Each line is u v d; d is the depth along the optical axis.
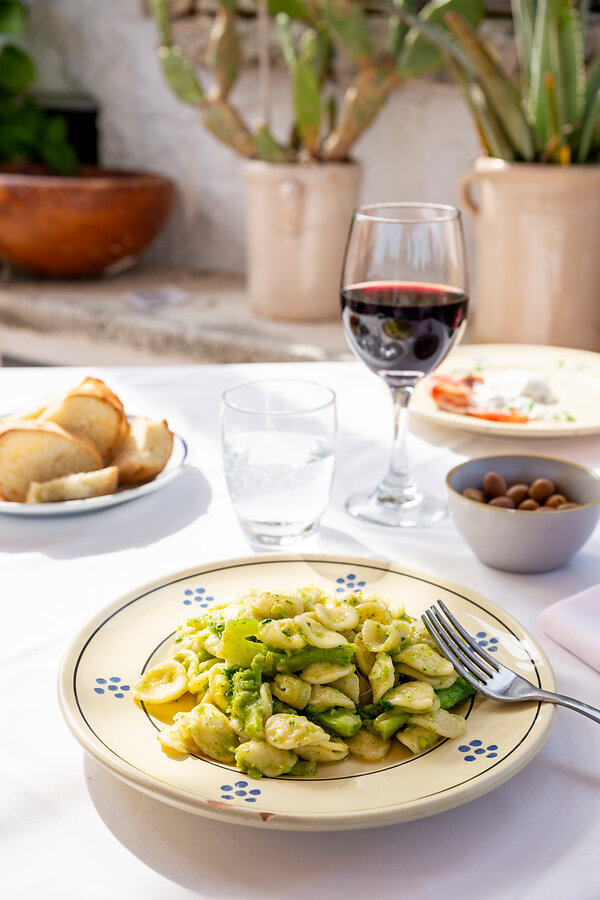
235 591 0.59
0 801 0.45
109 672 0.51
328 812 0.40
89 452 0.78
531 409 0.94
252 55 2.28
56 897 0.39
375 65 1.90
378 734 0.46
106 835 0.43
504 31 1.96
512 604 0.62
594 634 0.55
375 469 0.84
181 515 0.75
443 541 0.71
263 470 0.67
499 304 1.67
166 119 2.54
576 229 1.58
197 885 0.40
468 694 0.49
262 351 1.92
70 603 0.62
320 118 1.99
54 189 2.17
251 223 2.06
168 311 2.17
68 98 2.66
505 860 0.41
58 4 2.60
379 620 0.53
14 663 0.55
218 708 0.48
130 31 2.50
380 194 2.29
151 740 0.46
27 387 1.02
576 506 0.66
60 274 2.39
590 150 1.63
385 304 0.73
